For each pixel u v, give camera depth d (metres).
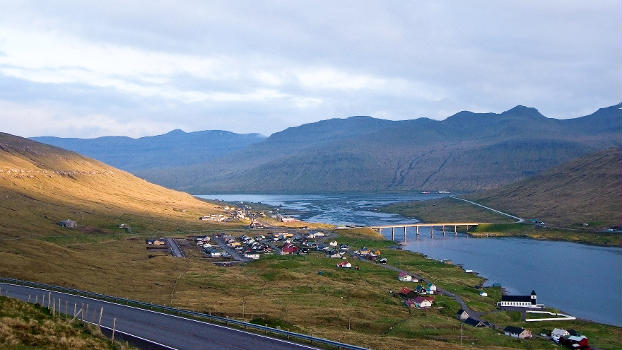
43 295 91.62
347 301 139.00
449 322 124.62
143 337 65.12
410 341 91.19
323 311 119.62
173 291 133.12
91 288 116.31
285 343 65.69
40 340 47.94
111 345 53.09
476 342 107.50
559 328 132.88
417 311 137.38
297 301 132.25
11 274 115.12
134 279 145.12
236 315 99.19
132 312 82.38
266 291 146.00
